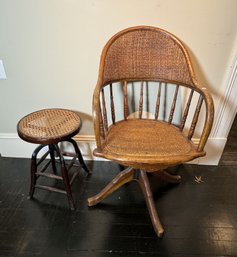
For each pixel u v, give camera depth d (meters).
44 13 1.00
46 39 1.07
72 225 1.02
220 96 1.17
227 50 1.05
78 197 1.17
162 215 1.07
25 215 1.07
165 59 1.04
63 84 1.20
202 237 0.97
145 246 0.94
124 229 1.00
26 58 1.13
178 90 1.15
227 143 1.61
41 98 1.26
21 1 0.97
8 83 1.21
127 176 1.10
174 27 1.01
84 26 1.03
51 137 0.93
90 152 1.43
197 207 1.12
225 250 0.92
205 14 0.97
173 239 0.96
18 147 1.44
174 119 1.26
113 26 1.02
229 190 1.22
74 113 1.15
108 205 1.12
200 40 1.03
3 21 1.02
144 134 1.00
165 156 0.79
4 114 1.32
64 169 1.02
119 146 0.88
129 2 0.96
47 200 1.16
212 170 1.37
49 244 0.94
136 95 1.21
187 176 1.32
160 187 1.24
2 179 1.29
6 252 0.91
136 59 1.05
